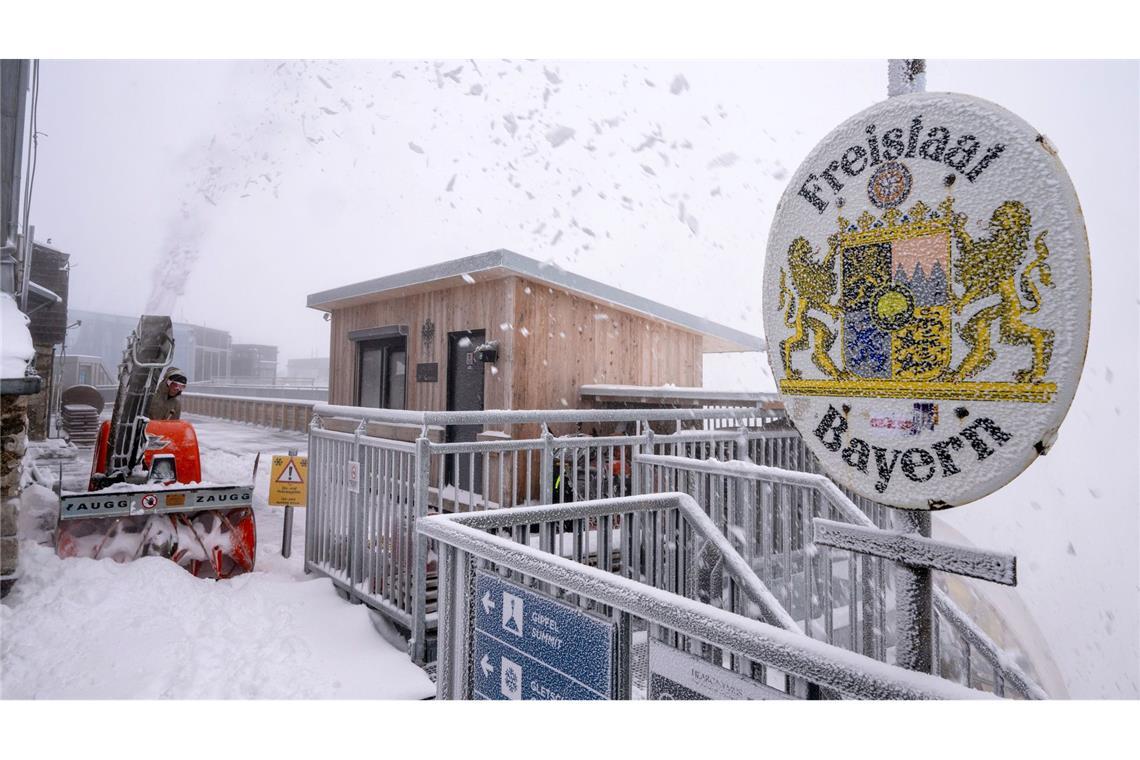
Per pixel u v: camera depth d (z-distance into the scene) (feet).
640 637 11.07
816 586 14.44
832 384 4.41
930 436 3.84
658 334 33.99
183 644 14.90
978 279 3.63
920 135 3.89
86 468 43.60
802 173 4.59
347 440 19.43
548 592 7.34
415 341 31.37
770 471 12.94
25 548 19.02
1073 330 3.26
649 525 10.87
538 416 17.29
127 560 19.63
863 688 3.85
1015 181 3.48
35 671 13.35
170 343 23.77
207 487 20.54
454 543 7.87
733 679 5.16
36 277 59.31
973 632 11.62
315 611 17.84
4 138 23.34
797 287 4.64
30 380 17.10
